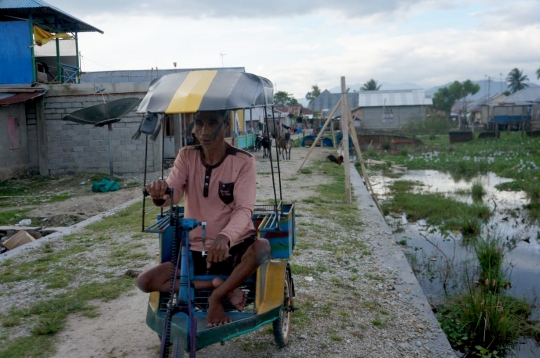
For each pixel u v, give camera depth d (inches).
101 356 173.6
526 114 2388.0
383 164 940.6
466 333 211.5
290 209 185.5
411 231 413.1
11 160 705.6
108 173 737.6
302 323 199.8
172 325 139.6
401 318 207.5
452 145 1402.6
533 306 249.8
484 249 301.6
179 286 137.6
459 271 301.6
